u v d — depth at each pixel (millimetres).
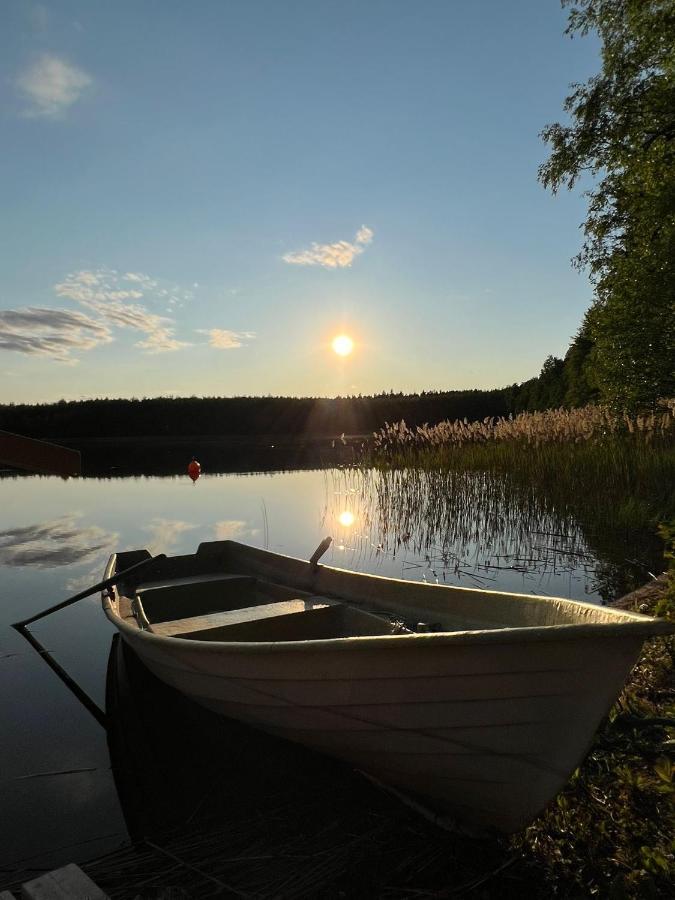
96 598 7578
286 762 3889
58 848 3117
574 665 2502
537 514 10953
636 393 14984
